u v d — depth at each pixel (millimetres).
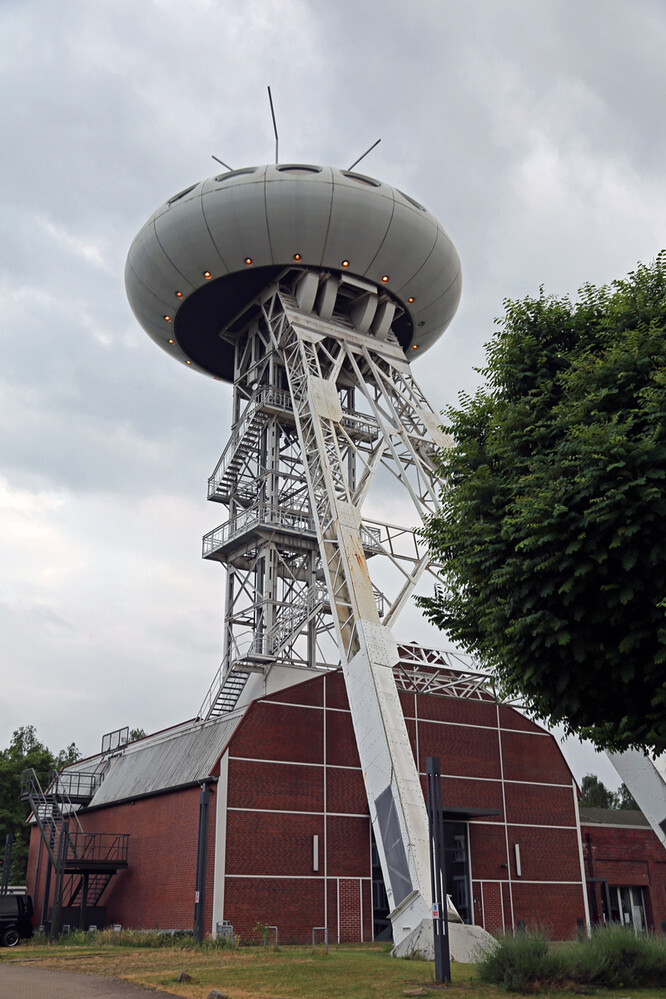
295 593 41500
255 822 31266
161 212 42312
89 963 21406
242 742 32000
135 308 46906
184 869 31766
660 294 16969
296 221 40188
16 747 79312
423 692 32875
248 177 40375
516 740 38781
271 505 41000
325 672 35312
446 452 19281
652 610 13719
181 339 48312
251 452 44406
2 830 64875
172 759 35969
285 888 31000
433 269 43938
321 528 33406
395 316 47062
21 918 31562
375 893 32969
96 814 40094
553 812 38562
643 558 13555
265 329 45844
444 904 16406
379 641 29750
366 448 45000
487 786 37094
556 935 36312
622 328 16469
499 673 17406
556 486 14445
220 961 20703
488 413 18734
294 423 44438
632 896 41094
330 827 32812
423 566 35438
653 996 14562
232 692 37344
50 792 42250
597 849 40438
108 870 35469
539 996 14562
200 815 27141
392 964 19562
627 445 13562
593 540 13758
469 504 17016
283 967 18812
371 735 27922
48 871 36281
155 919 32781
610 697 15312
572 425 15547
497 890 35625
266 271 42656
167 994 14742
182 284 43438
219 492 44375
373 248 41625
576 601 14406
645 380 14992
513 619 15422
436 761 17266
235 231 40438
